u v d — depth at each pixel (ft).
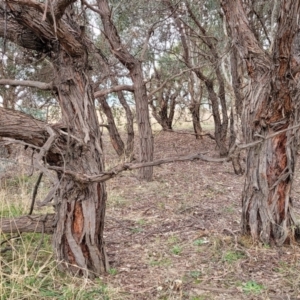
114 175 8.05
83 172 8.82
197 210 15.26
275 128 10.50
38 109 17.70
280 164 10.72
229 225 13.11
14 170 19.22
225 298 8.41
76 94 8.83
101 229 9.40
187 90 38.22
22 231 9.32
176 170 24.29
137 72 20.95
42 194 16.39
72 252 9.04
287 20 9.26
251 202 11.16
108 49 26.02
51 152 8.50
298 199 16.38
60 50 8.68
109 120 27.94
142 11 24.84
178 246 11.34
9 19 8.49
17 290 8.00
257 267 9.82
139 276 9.43
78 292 8.27
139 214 15.03
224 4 10.91
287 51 9.62
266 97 10.35
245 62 10.80
